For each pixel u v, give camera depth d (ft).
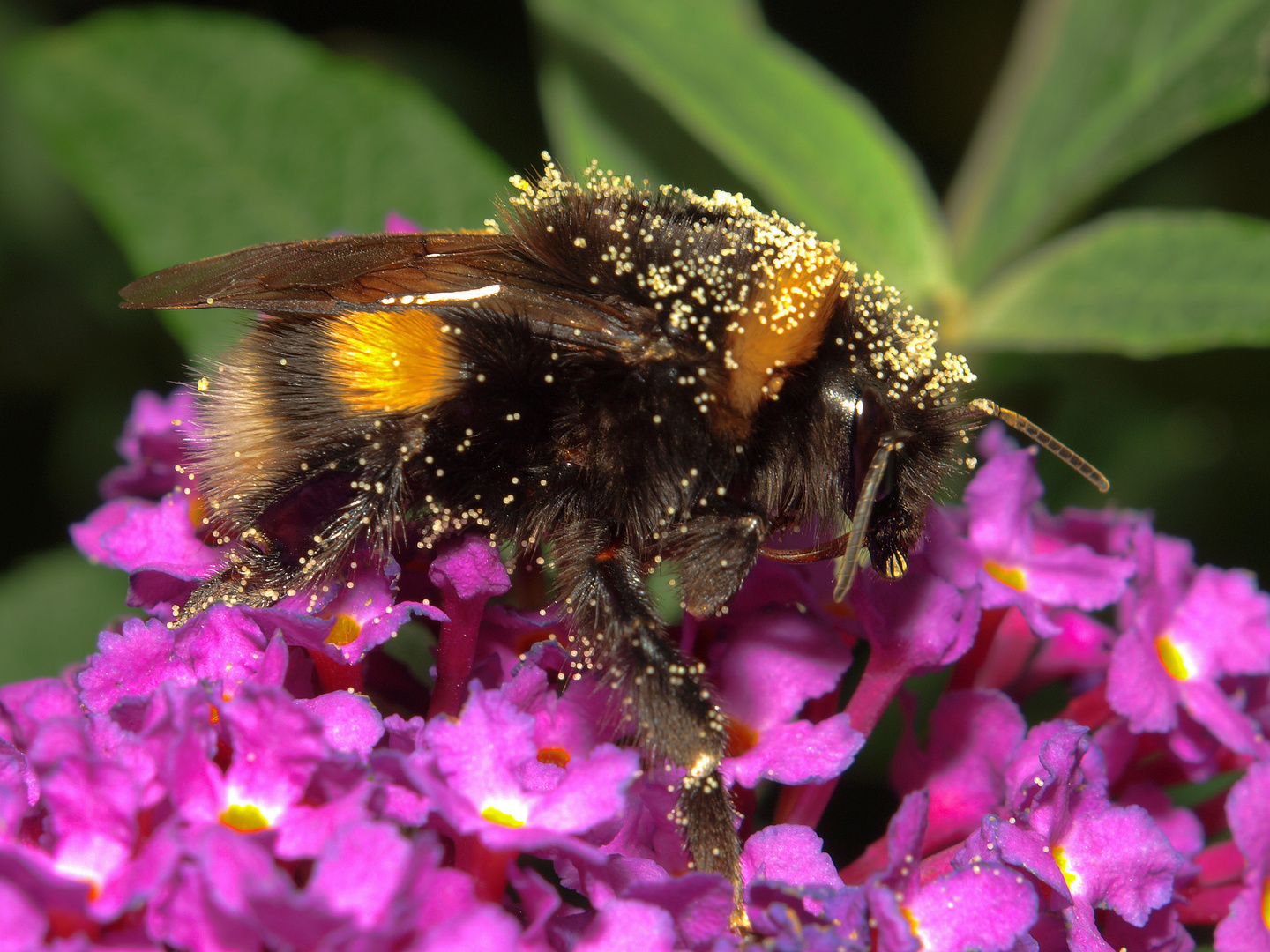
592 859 0.20
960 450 0.23
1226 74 0.28
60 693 0.21
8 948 0.19
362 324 0.23
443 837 0.21
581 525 0.23
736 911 0.21
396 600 0.23
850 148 0.28
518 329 0.23
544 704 0.22
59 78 0.28
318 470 0.23
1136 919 0.22
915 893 0.21
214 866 0.19
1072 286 0.28
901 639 0.23
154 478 0.25
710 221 0.23
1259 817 0.23
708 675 0.23
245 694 0.20
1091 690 0.25
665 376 0.22
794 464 0.22
